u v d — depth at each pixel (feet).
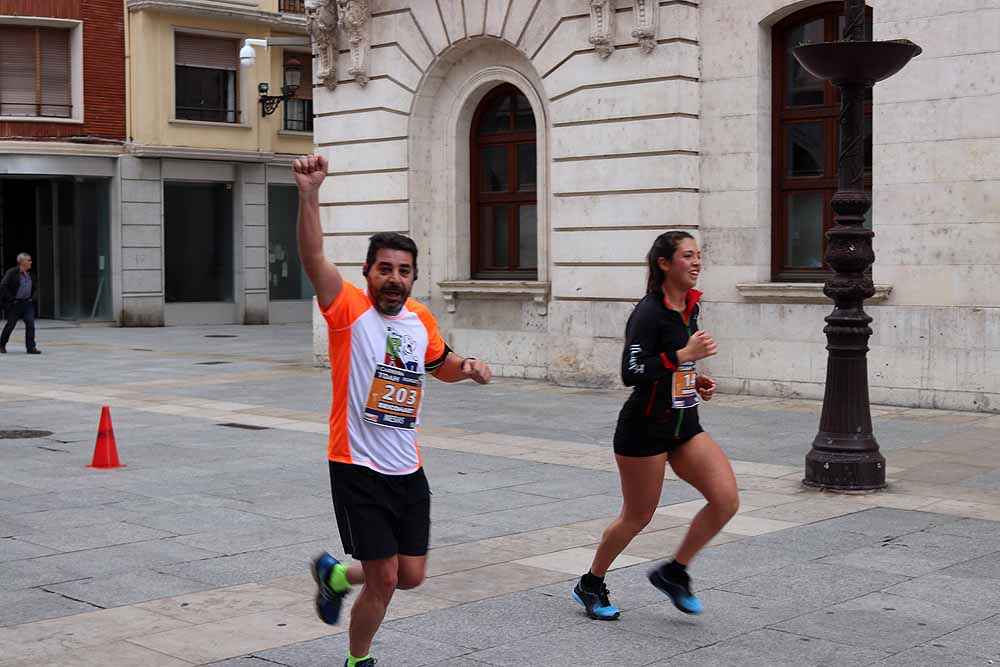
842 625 18.81
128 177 98.53
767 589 20.99
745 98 50.93
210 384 56.70
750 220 51.01
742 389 51.29
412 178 61.36
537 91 57.31
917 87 46.16
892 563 22.84
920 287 46.37
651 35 51.55
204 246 104.88
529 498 29.63
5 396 51.78
